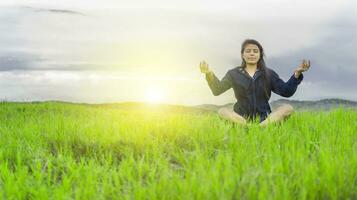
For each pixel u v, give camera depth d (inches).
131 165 245.1
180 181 208.8
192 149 277.1
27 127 322.0
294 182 204.2
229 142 274.8
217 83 316.5
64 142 289.0
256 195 191.9
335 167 208.8
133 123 316.5
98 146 280.8
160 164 236.7
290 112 315.3
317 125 297.3
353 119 319.9
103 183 219.9
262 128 298.2
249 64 322.0
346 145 251.1
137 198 205.5
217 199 190.2
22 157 263.7
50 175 235.5
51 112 461.4
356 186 204.4
